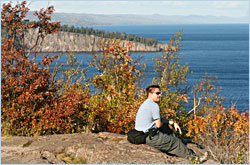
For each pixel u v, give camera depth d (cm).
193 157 583
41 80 751
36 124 715
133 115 820
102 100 855
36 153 518
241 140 671
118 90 965
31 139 603
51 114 738
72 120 775
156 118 584
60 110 731
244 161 609
